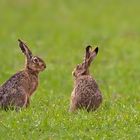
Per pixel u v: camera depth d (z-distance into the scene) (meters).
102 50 72.69
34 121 33.69
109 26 94.94
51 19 101.12
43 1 115.19
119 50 73.50
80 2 115.56
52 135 31.94
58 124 33.41
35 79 38.19
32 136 31.66
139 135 32.47
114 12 107.75
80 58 68.38
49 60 66.56
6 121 33.81
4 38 82.44
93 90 36.25
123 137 31.98
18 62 64.44
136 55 71.19
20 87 36.34
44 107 37.97
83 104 35.94
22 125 33.03
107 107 39.06
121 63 66.25
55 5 112.62
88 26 95.06
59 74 58.31
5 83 36.38
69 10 109.00
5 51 72.00
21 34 85.88
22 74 37.25
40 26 94.31
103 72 60.88
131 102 43.00
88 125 33.41
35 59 38.34
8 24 95.56
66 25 95.75
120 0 117.50
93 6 112.75
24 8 109.56
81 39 81.94
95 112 36.28
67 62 65.81
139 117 36.00
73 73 37.62
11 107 35.75
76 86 36.59
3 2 113.19
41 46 75.69
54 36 84.06
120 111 37.84
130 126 33.91
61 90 50.62
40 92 46.50
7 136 31.67
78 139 31.39
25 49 38.56
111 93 49.12
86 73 37.34
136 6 112.62
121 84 55.31
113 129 33.25
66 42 79.19
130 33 88.50
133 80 57.25
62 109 37.28
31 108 36.81
